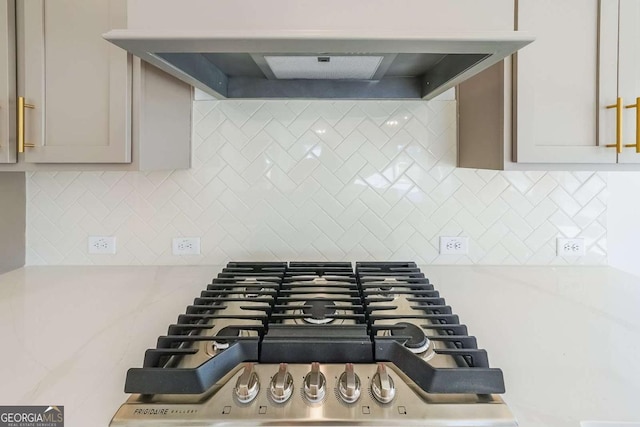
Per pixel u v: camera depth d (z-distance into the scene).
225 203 1.58
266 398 0.73
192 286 1.37
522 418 0.71
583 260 1.59
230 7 0.87
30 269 1.55
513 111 1.19
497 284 1.39
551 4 1.18
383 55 1.16
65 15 1.20
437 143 1.57
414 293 1.12
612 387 0.79
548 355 0.90
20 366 0.85
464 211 1.58
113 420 0.70
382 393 0.73
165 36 0.85
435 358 0.83
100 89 1.21
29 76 1.20
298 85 1.50
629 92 1.19
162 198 1.58
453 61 1.17
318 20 0.87
